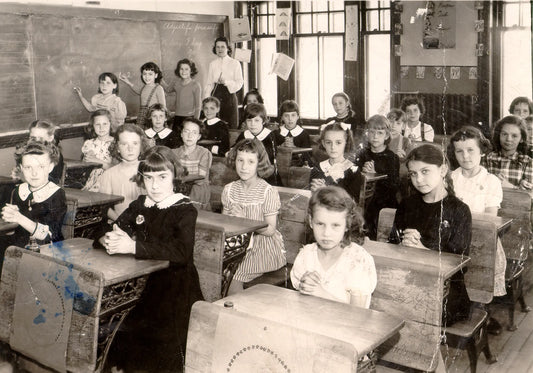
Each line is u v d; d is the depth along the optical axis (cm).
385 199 308
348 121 402
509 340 239
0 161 437
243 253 236
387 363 186
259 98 459
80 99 486
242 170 264
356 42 495
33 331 188
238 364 137
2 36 433
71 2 475
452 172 262
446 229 212
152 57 529
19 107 449
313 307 156
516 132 281
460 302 206
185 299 205
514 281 256
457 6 463
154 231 212
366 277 174
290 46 508
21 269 194
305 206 265
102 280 174
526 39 443
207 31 548
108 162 361
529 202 252
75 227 262
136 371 207
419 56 473
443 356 207
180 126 432
